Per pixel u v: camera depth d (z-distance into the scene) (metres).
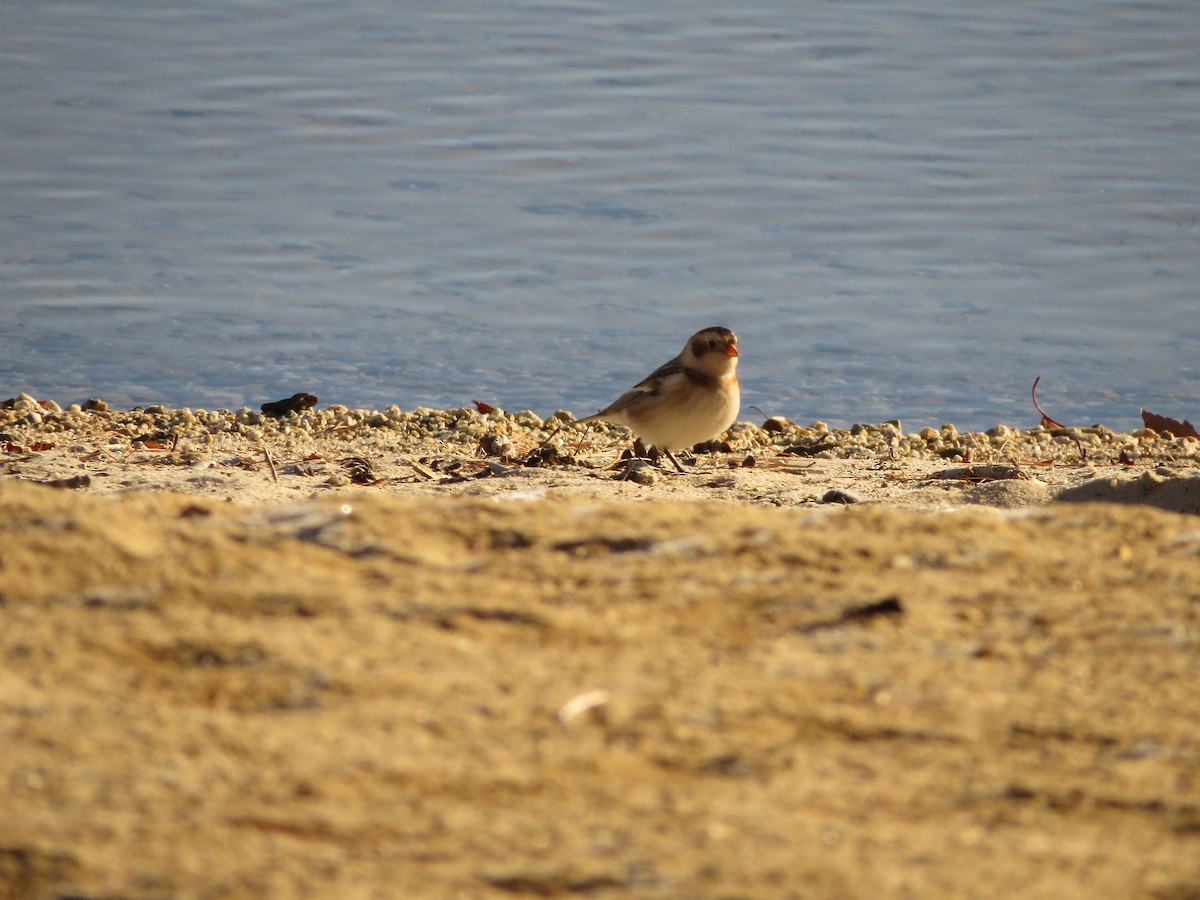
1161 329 24.72
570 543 7.11
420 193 32.53
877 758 5.29
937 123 38.34
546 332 24.61
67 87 42.31
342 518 7.21
